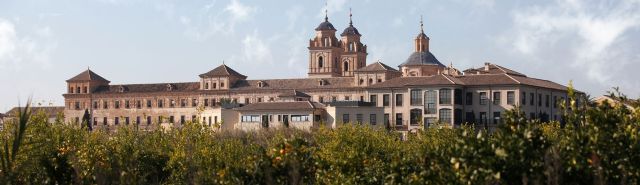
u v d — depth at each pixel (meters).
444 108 142.88
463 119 144.75
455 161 24.95
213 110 150.38
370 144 56.12
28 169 32.28
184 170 42.81
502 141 24.83
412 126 145.25
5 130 41.06
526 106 143.25
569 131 26.64
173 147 51.88
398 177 29.09
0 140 39.28
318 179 33.75
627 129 25.83
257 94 197.38
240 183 30.27
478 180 24.52
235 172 30.73
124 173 32.91
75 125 58.25
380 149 56.12
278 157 30.38
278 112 143.38
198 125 52.88
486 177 24.36
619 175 25.17
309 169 31.58
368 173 36.03
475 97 144.75
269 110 144.12
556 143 26.12
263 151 31.16
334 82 193.62
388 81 152.00
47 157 36.97
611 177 25.19
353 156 39.97
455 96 142.88
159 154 50.62
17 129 25.66
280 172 30.03
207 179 33.28
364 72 190.12
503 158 24.53
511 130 25.66
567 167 24.98
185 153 46.53
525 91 143.38
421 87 145.25
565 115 27.17
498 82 142.88
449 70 174.12
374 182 35.62
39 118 45.59
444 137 54.12
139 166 47.41
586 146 25.34
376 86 150.62
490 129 141.62
